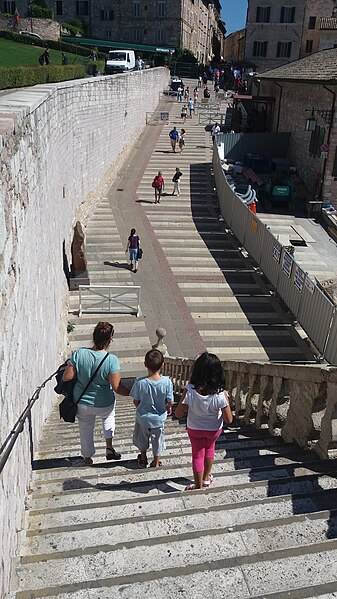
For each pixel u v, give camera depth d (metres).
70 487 5.46
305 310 15.41
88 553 3.99
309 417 5.66
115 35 64.19
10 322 5.22
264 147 31.81
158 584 3.59
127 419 9.56
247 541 4.06
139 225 23.25
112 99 27.48
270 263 18.38
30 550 4.25
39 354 8.38
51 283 11.37
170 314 16.86
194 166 32.00
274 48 57.69
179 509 4.72
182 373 11.96
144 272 19.31
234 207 22.44
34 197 8.18
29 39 46.97
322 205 25.11
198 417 5.11
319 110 25.09
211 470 5.50
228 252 21.34
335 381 5.07
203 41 80.06
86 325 15.93
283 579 3.62
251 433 6.89
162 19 62.81
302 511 4.49
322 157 24.89
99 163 25.12
